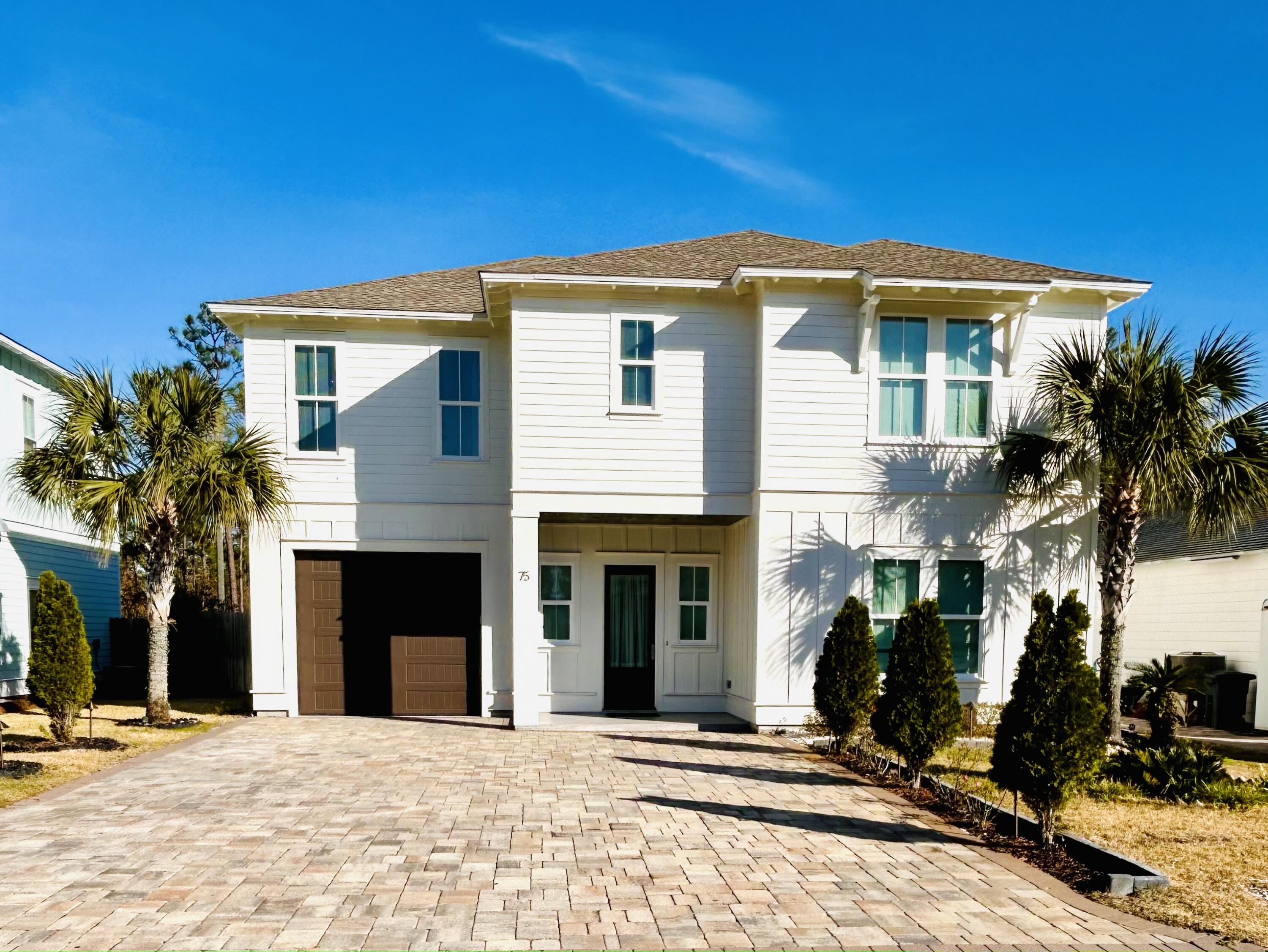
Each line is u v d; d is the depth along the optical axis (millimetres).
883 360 11266
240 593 27750
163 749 9555
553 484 11250
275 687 12172
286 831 6160
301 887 5000
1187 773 7684
